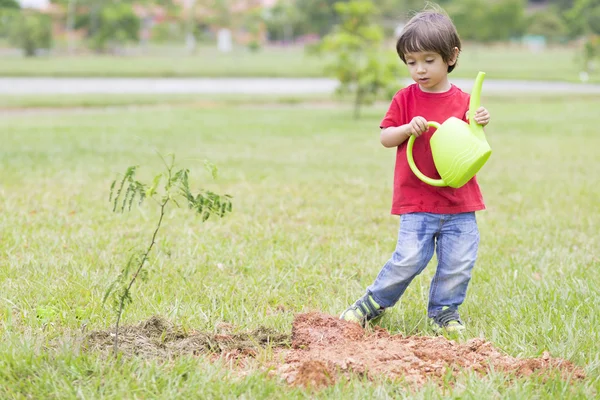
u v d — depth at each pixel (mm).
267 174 10562
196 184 9570
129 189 3668
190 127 17484
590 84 38031
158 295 4941
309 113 22797
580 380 3650
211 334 4148
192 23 86438
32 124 17812
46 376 3469
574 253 6406
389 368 3658
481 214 8172
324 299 5027
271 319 4559
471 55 71812
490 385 3463
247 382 3484
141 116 20625
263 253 6207
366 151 13773
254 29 96375
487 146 4152
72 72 38469
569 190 9703
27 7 81188
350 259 6102
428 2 4570
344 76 21031
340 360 3715
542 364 3758
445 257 4469
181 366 3602
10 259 5734
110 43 68688
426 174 4406
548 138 16453
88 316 4457
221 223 7305
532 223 7668
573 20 80688
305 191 9266
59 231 6770
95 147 13227
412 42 4258
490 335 4414
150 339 4035
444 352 3893
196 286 5223
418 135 4219
